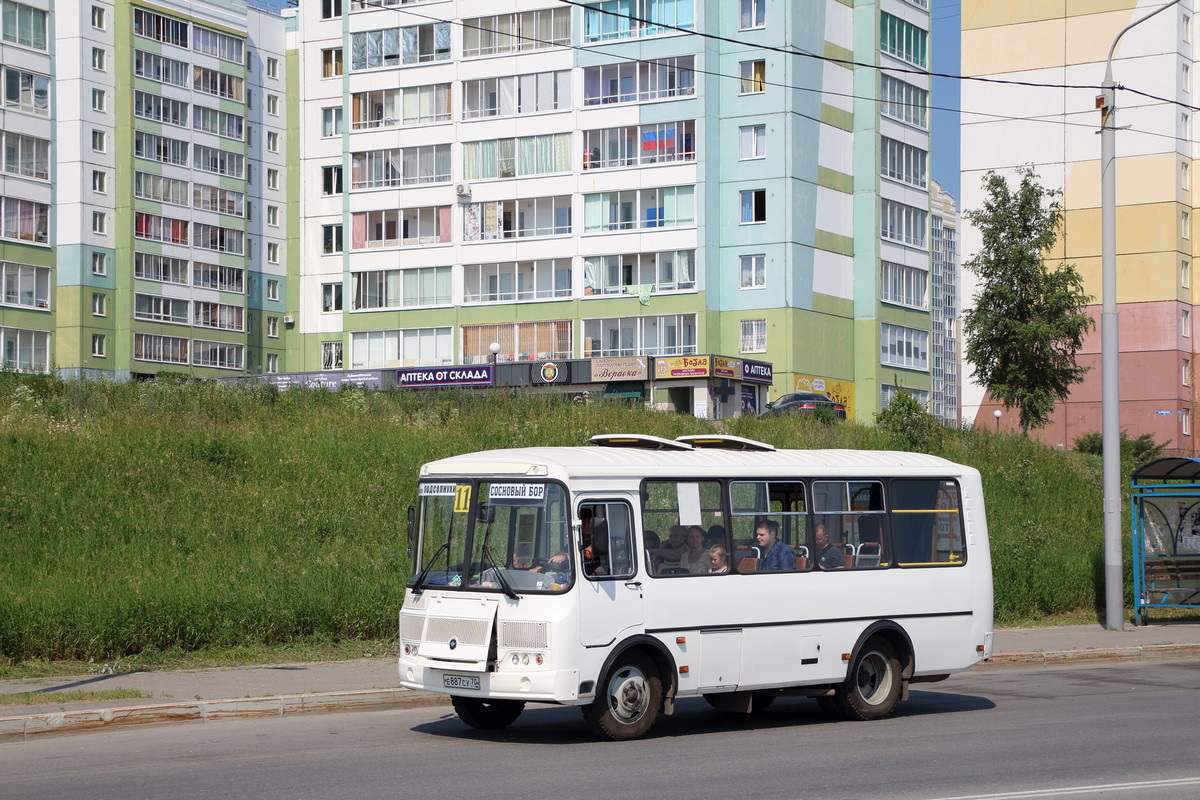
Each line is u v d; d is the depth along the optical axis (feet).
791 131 211.00
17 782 33.22
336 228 247.91
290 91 285.02
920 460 49.70
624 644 40.42
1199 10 231.50
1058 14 231.50
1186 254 229.45
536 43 223.10
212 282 271.28
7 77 237.86
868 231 225.76
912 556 48.37
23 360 239.71
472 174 227.61
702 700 52.85
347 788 32.30
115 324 253.03
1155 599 81.82
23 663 52.29
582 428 103.65
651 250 215.72
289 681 50.08
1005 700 51.57
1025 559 83.51
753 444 47.62
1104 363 76.64
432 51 230.27
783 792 31.91
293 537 71.15
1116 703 49.90
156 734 41.57
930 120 242.58
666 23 214.90
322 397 106.52
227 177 274.57
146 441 81.71
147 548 66.13
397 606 61.46
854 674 45.85
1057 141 231.30
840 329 222.69
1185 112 229.45
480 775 34.24
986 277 156.66
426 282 231.09
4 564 61.52
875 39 225.56
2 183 236.63
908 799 30.91
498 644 39.70
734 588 43.16
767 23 212.02
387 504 77.77
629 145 217.56
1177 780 33.47
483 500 41.37
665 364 208.74
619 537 41.09
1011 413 232.53
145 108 256.93
